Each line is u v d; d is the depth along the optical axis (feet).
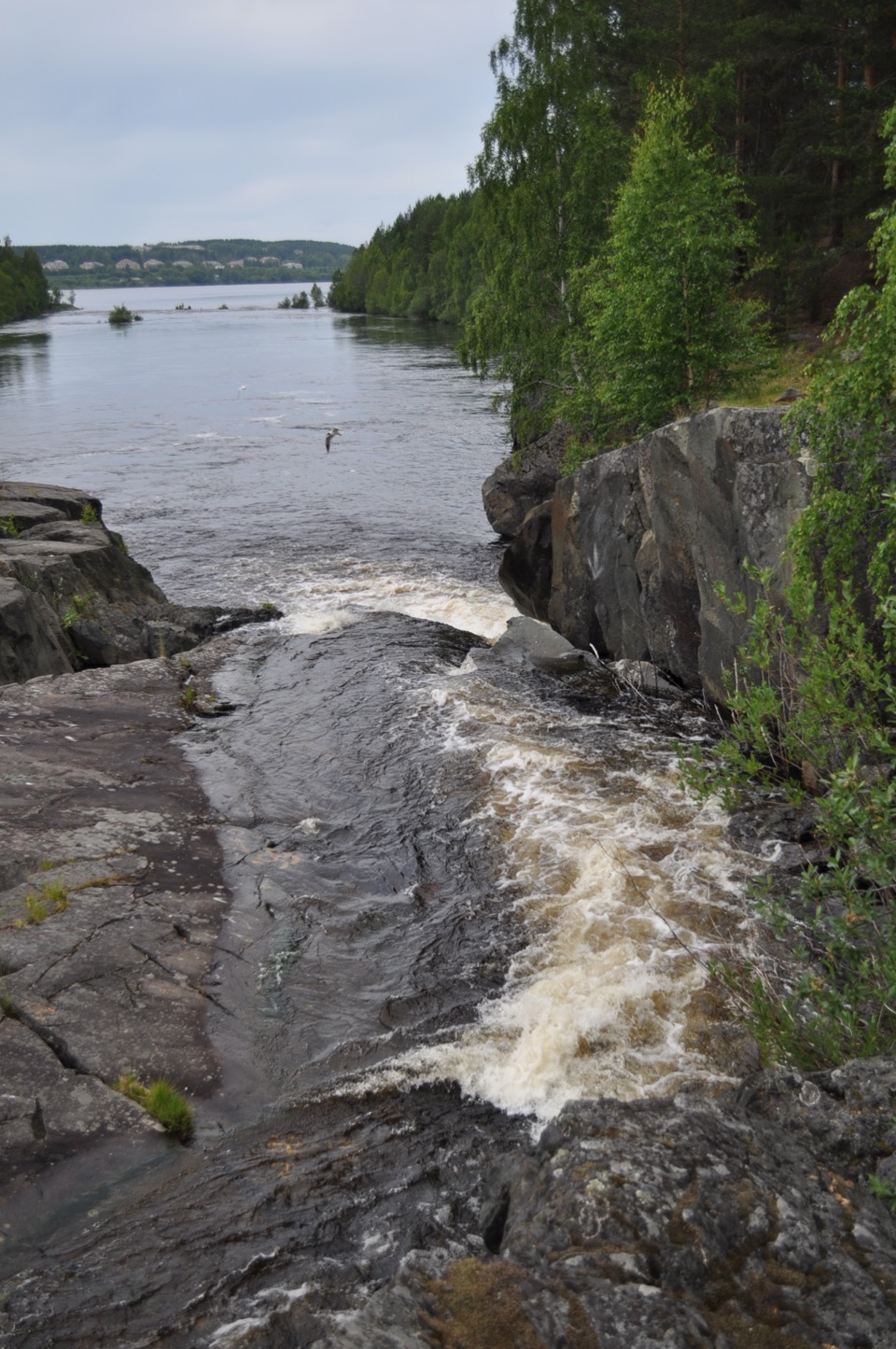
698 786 24.20
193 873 33.91
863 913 20.24
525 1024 27.04
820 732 25.00
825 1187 15.06
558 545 62.90
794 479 40.96
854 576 36.70
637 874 34.17
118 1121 22.33
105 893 31.89
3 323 506.48
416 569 80.64
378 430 147.43
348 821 38.73
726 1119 16.35
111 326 478.18
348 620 65.31
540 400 96.22
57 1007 26.18
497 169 97.19
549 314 96.02
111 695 50.14
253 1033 26.32
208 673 54.95
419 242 461.37
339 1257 18.83
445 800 40.29
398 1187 21.06
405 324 418.72
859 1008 23.26
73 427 158.51
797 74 128.77
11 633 51.75
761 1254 13.56
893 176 32.76
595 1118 16.53
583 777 41.91
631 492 54.49
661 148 72.08
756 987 23.54
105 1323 16.89
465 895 33.53
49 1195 20.29
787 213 117.60
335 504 104.01
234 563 83.20
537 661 56.29
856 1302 12.72
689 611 50.78
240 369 246.27
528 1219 14.84
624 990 28.14
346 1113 23.73
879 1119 16.49
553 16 96.53
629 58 117.50
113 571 67.36
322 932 31.24
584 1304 12.84
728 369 73.10
